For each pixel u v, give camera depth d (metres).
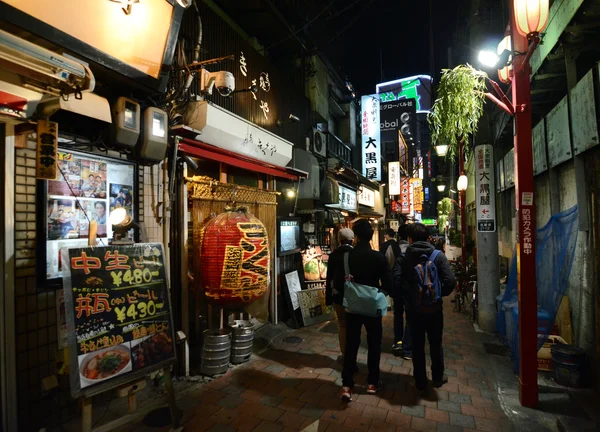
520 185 4.48
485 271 7.53
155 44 4.38
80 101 3.47
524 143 4.49
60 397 3.66
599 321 4.50
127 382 3.33
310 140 11.80
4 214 3.21
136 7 3.99
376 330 4.64
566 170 5.67
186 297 5.14
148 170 4.86
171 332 3.76
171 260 5.12
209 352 5.10
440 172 31.91
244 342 5.62
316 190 9.54
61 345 3.66
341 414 4.17
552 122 5.92
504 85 7.41
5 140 3.22
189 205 5.55
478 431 3.83
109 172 4.29
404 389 4.82
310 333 7.35
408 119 18.38
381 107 18.73
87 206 4.02
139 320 3.49
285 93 10.22
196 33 5.82
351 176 13.62
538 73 6.09
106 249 3.37
